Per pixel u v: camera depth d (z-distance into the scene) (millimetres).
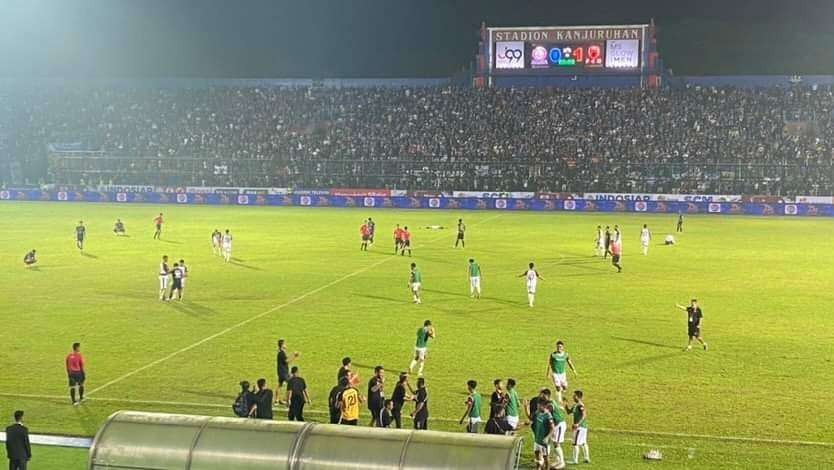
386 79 142625
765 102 123188
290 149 124000
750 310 43500
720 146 115562
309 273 55469
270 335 37781
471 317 41656
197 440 18188
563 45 129625
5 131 131375
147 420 18781
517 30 130625
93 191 118188
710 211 105500
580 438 22797
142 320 40969
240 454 17891
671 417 26672
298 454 17703
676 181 110375
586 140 119688
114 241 72188
